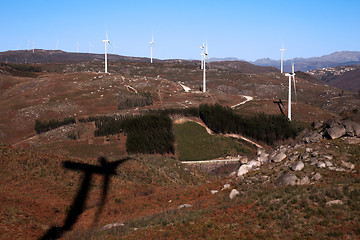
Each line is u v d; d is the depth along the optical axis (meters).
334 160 36.09
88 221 35.50
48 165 49.62
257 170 40.34
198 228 25.83
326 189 29.06
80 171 51.06
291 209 27.00
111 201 42.16
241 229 25.05
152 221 29.20
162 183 56.25
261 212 27.31
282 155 41.47
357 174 33.22
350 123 41.03
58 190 44.09
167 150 106.31
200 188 40.78
